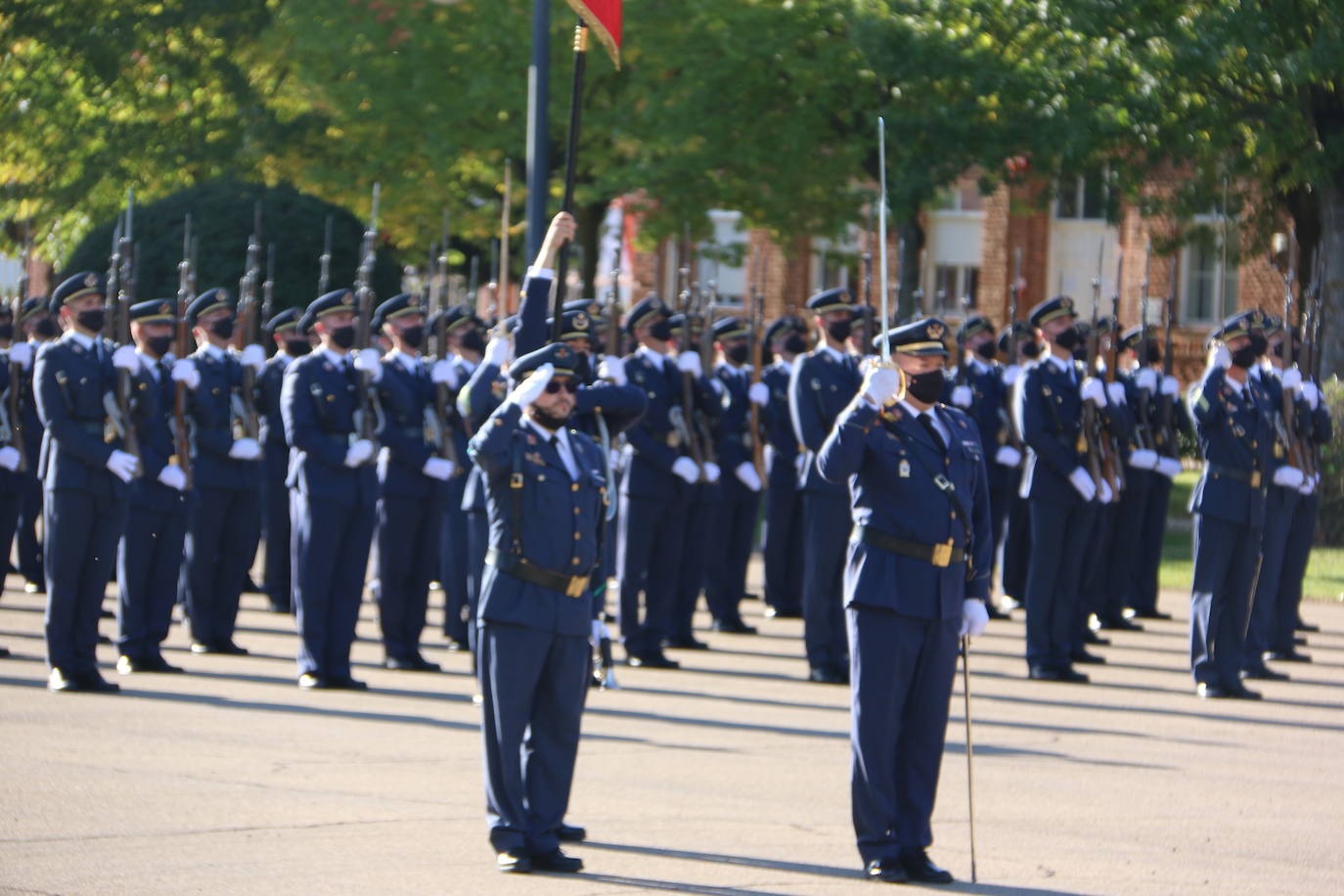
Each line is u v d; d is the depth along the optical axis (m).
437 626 28.14
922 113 45.22
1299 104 42.41
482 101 45.41
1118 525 29.02
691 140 47.31
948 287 66.00
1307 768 18.27
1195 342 61.09
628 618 23.97
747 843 14.20
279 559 28.61
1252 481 22.53
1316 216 46.38
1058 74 43.66
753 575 36.28
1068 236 64.50
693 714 20.14
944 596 13.38
